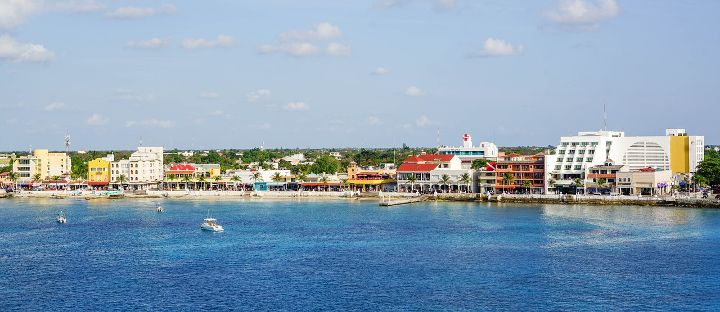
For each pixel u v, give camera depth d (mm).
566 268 164250
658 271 160375
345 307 134000
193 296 142250
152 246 199875
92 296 142875
